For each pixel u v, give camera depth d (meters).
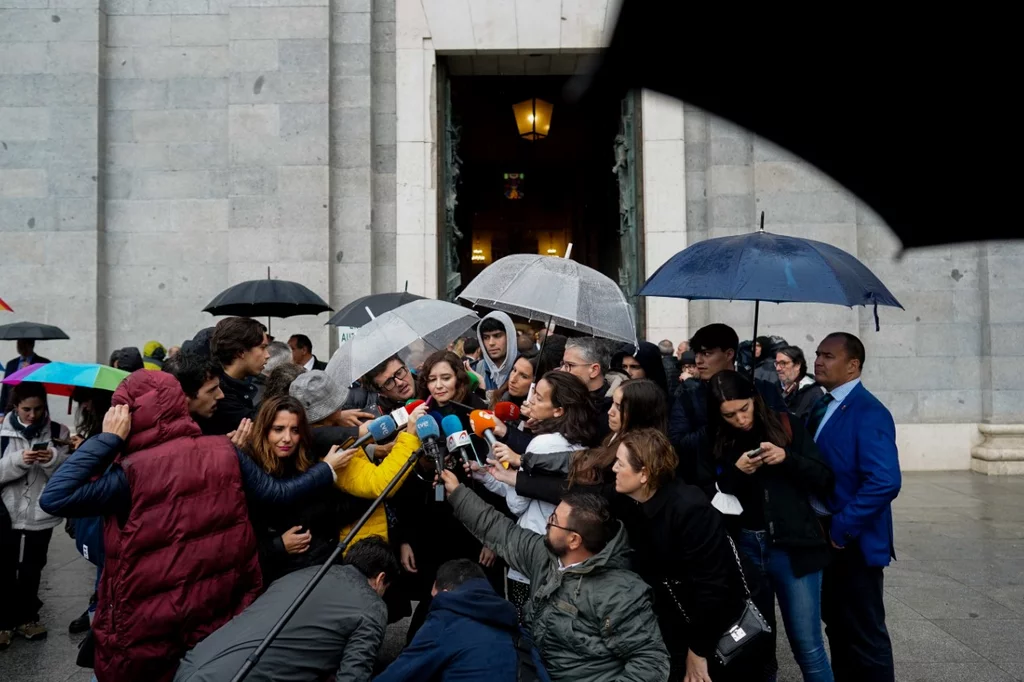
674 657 3.48
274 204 10.57
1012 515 8.52
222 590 3.21
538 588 3.34
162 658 3.12
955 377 10.99
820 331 10.67
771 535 3.74
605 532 3.17
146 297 10.88
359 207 10.75
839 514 3.84
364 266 10.72
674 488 3.35
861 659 3.89
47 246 10.56
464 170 19.27
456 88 14.48
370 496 3.80
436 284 10.83
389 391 4.70
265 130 10.60
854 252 10.47
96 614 3.24
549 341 5.64
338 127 10.80
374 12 10.98
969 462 10.94
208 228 10.89
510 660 3.07
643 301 10.95
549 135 17.36
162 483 3.14
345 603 3.18
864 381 10.98
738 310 10.73
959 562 6.88
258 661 2.93
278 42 10.62
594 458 3.53
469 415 3.92
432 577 4.28
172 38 10.95
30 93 10.63
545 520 3.79
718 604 3.23
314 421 4.07
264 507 3.52
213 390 3.97
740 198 10.66
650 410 3.58
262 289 7.67
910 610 5.76
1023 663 4.86
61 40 10.67
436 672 3.05
